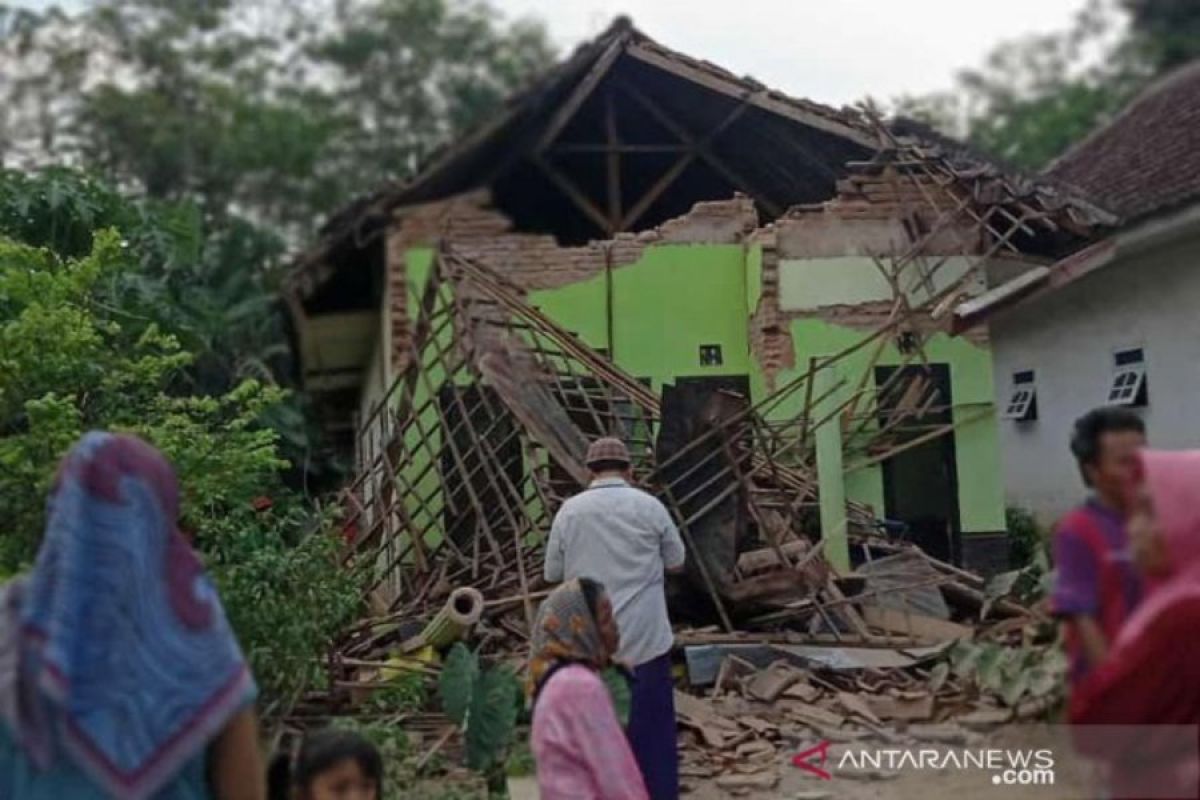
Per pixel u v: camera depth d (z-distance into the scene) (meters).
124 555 2.61
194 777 2.72
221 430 8.38
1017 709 6.98
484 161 14.19
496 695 6.59
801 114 13.57
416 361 11.62
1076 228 12.70
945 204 13.45
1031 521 15.12
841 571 10.88
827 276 13.52
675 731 6.21
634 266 13.98
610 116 14.63
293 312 15.18
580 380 11.95
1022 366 17.09
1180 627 3.02
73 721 2.54
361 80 32.03
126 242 12.38
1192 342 13.15
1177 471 3.14
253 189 29.12
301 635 6.72
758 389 13.52
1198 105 15.41
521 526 10.06
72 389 7.60
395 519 11.33
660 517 6.32
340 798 3.77
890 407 13.14
